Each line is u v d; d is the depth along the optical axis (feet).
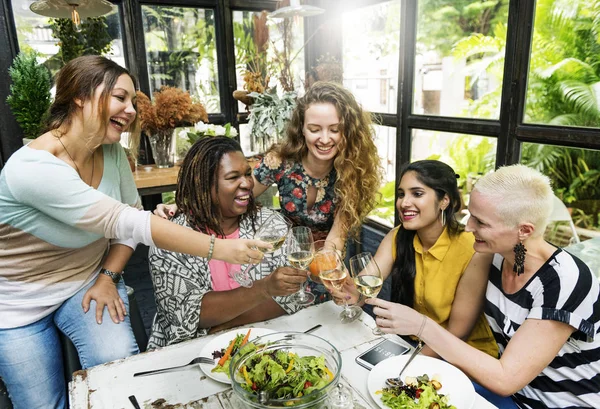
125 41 10.60
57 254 4.65
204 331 4.46
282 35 11.94
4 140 9.84
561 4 6.25
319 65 11.22
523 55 6.75
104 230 3.99
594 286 3.52
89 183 4.82
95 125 4.29
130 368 3.48
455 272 4.68
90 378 3.36
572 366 3.57
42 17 9.75
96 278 5.11
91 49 10.29
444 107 8.66
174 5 10.77
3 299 4.60
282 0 9.31
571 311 3.43
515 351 3.44
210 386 3.24
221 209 4.66
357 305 4.39
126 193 5.58
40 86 8.89
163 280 4.37
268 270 4.77
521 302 3.73
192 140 10.43
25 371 4.65
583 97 6.26
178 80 11.32
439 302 4.76
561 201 6.84
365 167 6.05
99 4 7.65
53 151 4.34
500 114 7.36
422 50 8.90
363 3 10.34
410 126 9.44
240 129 12.25
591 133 6.10
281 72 11.28
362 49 10.75
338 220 6.32
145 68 10.85
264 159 6.51
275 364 2.85
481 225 3.67
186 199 4.67
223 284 4.62
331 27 11.55
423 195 4.62
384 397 3.04
